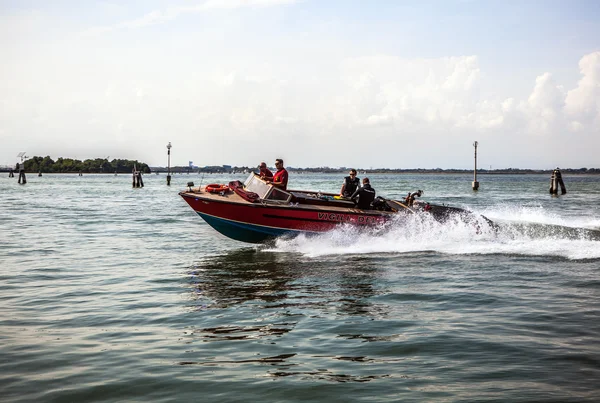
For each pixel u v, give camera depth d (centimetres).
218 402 484
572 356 586
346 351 618
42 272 1117
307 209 1394
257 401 485
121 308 818
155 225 2092
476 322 729
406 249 1414
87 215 2562
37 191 5625
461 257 1290
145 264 1224
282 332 694
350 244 1436
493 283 988
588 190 6334
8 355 606
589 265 1174
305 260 1269
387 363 577
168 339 666
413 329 702
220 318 763
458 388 506
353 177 1512
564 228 1525
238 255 1352
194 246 1520
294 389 510
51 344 645
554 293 902
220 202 1398
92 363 581
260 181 1472
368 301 861
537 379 523
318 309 812
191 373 552
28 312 794
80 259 1291
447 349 618
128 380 534
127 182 10238
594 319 735
